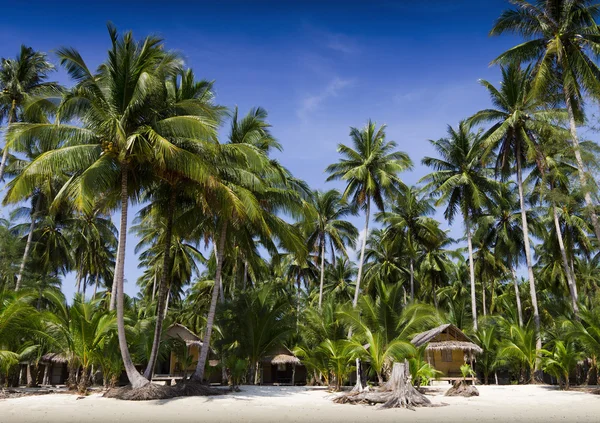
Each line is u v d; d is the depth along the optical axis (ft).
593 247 127.75
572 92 77.05
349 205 126.21
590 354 84.02
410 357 69.72
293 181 91.56
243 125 77.92
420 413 47.62
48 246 119.75
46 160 53.93
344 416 45.19
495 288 182.70
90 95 57.82
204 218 76.79
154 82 57.57
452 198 121.19
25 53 97.14
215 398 59.16
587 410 50.37
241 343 90.79
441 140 121.19
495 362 105.50
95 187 58.59
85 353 68.13
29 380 90.74
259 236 84.43
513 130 99.81
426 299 176.45
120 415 45.16
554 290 141.49
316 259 146.61
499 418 43.93
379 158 115.34
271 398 62.69
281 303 92.73
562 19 77.77
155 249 142.82
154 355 63.26
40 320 69.00
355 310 71.00
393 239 141.69
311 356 93.71
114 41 60.54
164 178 63.93
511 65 96.02
